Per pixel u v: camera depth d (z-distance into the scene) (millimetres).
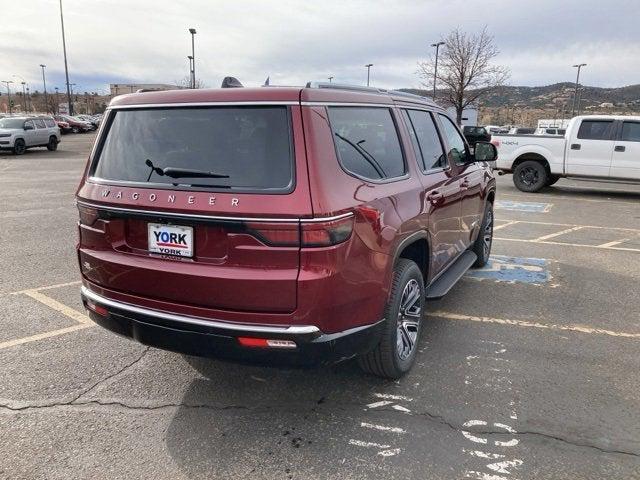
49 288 5539
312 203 2633
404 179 3615
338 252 2727
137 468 2768
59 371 3773
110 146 3236
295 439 3021
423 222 3736
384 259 3121
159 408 3328
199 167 2865
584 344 4285
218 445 2965
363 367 3555
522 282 5945
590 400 3428
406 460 2838
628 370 3840
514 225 9570
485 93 34125
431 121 4531
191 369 3830
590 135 13508
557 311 5035
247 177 2750
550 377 3732
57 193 12930
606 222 9945
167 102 3025
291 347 2730
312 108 2803
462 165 5098
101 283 3199
